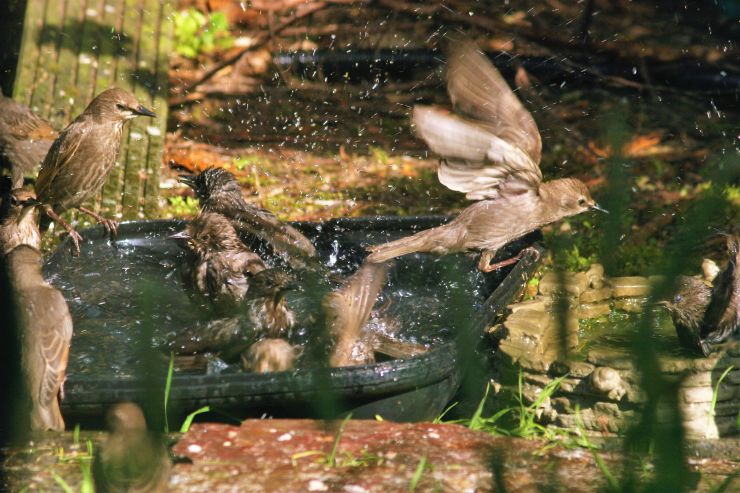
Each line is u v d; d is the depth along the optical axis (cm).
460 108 1041
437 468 608
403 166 1930
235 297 1055
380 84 2411
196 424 674
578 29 2548
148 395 427
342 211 1695
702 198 283
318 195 1766
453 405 905
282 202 1727
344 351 873
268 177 1842
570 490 568
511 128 1071
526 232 1155
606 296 1055
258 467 608
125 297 1137
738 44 2495
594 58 2433
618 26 2575
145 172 1642
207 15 2580
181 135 2042
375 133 2123
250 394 785
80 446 679
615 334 972
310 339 892
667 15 2645
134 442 520
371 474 598
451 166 1121
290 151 1988
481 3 2661
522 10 2616
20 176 1448
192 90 2269
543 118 2172
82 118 1358
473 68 1028
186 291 1096
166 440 680
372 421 693
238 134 2070
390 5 2628
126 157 1666
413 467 609
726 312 866
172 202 1658
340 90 2359
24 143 1469
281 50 2467
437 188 1809
